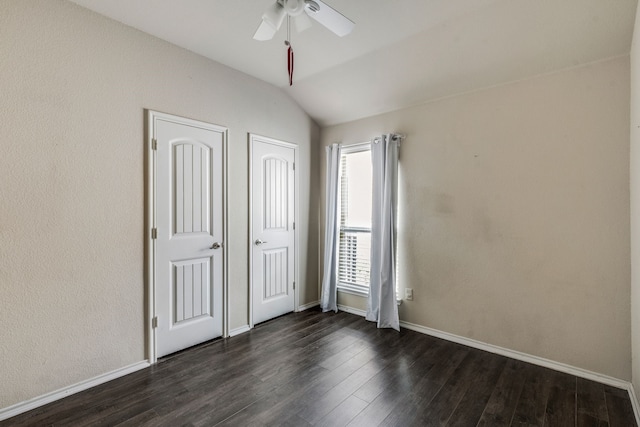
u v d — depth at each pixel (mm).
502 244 2691
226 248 3045
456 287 2957
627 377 2170
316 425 1799
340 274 3949
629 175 2148
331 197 3867
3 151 1852
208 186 2902
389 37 2518
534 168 2527
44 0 1989
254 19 2318
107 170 2270
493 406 1978
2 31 1846
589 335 2309
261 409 1945
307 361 2570
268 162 3467
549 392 2127
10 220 1881
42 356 1997
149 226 2482
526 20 2145
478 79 2705
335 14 1788
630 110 2129
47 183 2008
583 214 2322
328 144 4031
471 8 2148
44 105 1991
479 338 2824
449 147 2986
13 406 1889
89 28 2180
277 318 3590
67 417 1868
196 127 2795
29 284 1949
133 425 1796
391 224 3301
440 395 2094
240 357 2633
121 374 2334
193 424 1805
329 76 3215
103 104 2246
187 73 2732
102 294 2256
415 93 3078
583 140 2318
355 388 2176
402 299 3328
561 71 2396
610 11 1945
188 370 2414
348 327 3332
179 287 2701
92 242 2205
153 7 2172
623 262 2178
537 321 2525
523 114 2572
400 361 2572
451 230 2980
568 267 2387
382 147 3352
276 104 3537
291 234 3760
